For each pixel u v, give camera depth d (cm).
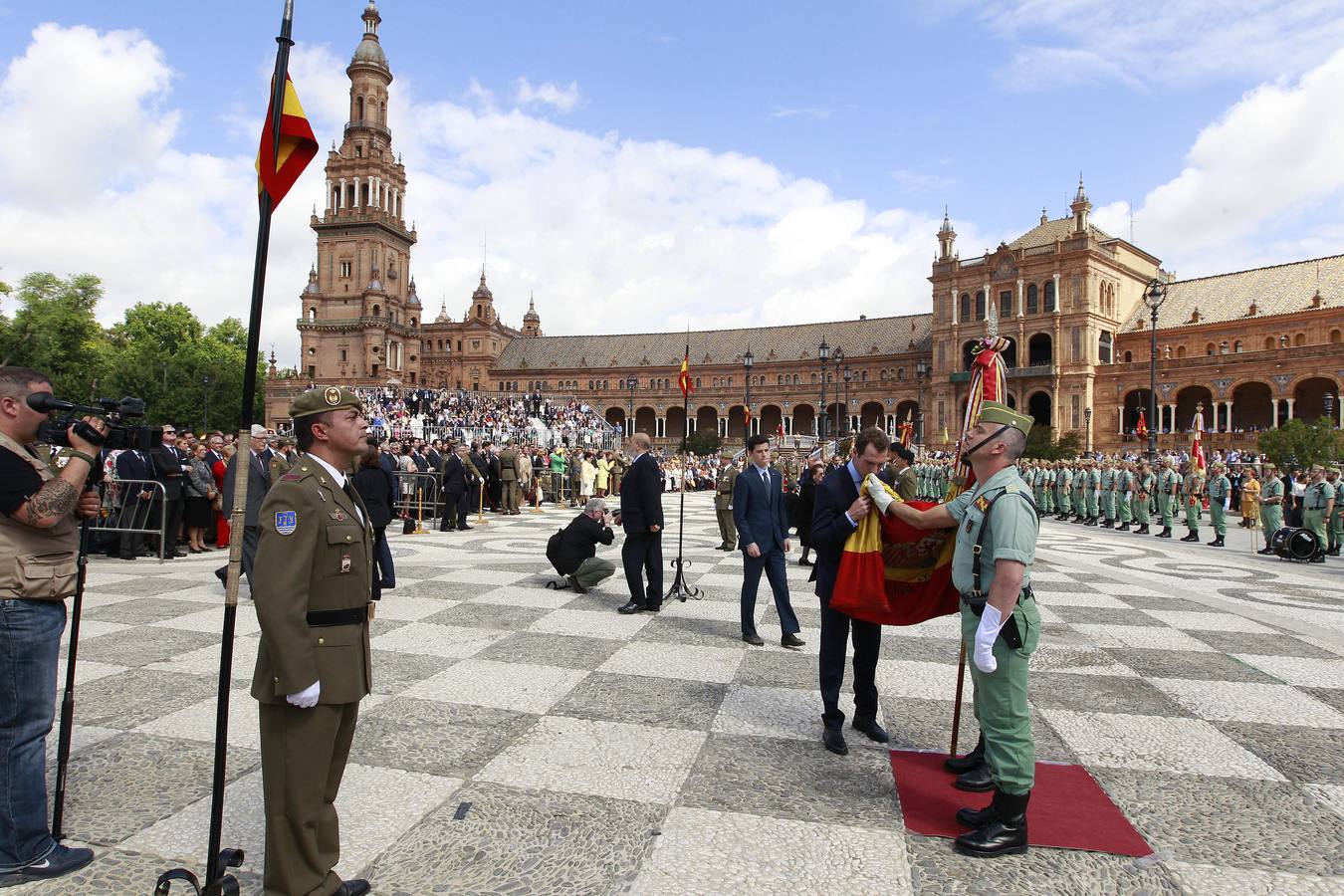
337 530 327
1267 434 4825
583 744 523
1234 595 1148
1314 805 446
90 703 585
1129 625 906
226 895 323
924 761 507
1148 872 374
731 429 10838
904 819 425
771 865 377
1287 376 6262
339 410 341
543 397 8275
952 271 7912
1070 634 858
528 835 402
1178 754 520
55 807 382
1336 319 6575
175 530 1348
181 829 404
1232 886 361
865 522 511
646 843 395
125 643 754
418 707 590
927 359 9338
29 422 364
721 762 498
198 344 10394
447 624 859
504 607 954
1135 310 7869
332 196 9962
